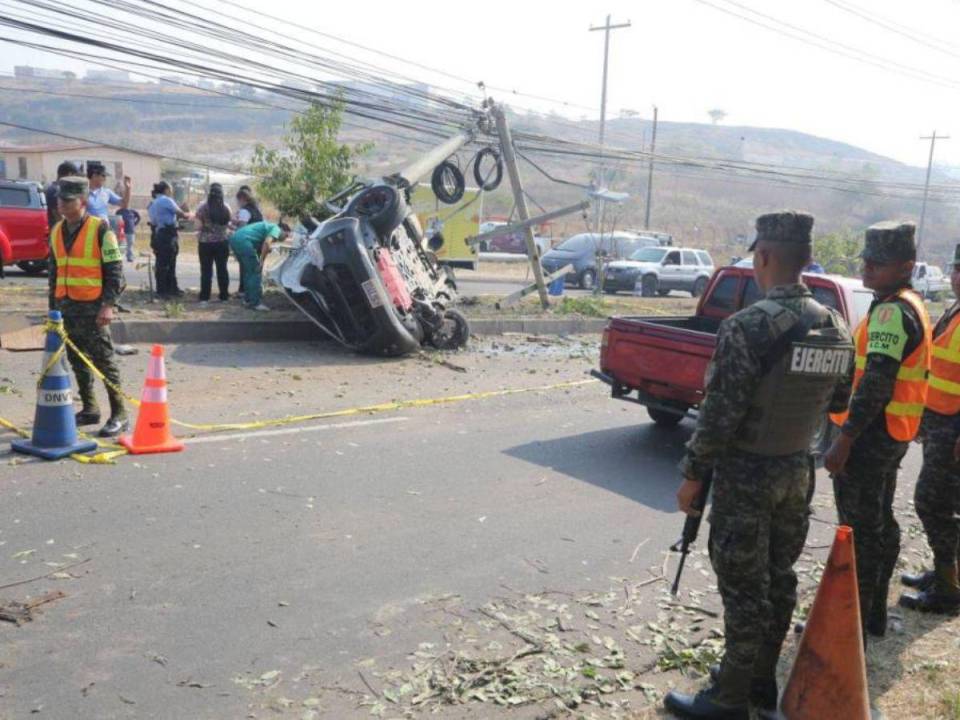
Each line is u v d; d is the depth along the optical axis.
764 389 3.31
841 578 3.46
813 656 3.50
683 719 3.74
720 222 87.94
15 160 54.72
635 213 85.81
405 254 13.07
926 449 4.77
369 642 4.28
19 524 5.32
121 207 13.63
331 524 5.72
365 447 7.52
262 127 154.75
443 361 11.97
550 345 14.43
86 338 7.05
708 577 5.36
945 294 38.19
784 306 3.35
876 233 4.14
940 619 4.81
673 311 20.78
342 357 11.73
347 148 15.82
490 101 17.38
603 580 5.20
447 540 5.62
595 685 4.01
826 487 7.45
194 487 6.19
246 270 13.51
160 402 6.94
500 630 4.48
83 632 4.18
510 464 7.38
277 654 4.11
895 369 4.01
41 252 17.55
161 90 172.62
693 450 3.37
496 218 56.97
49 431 6.61
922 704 3.87
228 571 4.92
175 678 3.86
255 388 9.41
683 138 185.75
